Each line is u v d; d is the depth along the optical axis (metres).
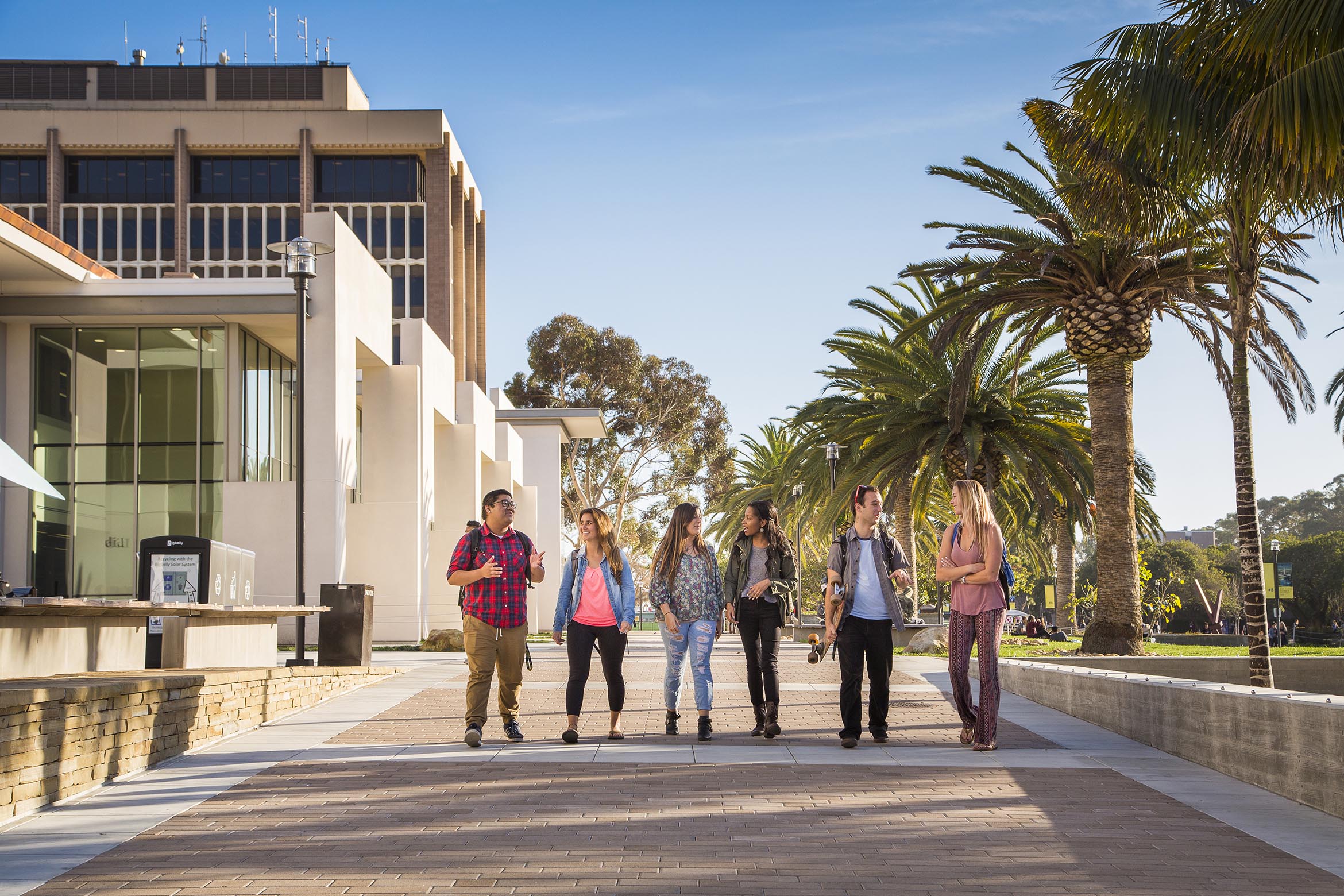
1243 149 9.70
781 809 6.40
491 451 43.22
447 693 13.87
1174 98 10.73
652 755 8.39
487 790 6.95
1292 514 124.19
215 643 14.69
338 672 13.73
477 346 76.31
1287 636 62.81
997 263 20.41
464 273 69.44
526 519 48.91
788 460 29.83
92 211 63.19
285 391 31.22
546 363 69.25
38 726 6.38
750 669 9.66
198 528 27.02
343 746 8.94
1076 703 11.33
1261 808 6.59
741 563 9.66
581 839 5.67
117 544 27.03
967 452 25.38
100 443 27.27
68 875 5.00
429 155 65.56
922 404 26.61
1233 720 7.66
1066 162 14.19
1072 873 5.08
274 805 6.51
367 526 31.11
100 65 65.56
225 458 27.20
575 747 8.88
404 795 6.77
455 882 4.87
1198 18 10.58
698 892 4.72
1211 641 42.31
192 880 4.90
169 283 26.34
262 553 26.67
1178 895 4.74
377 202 65.06
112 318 26.78
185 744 8.56
